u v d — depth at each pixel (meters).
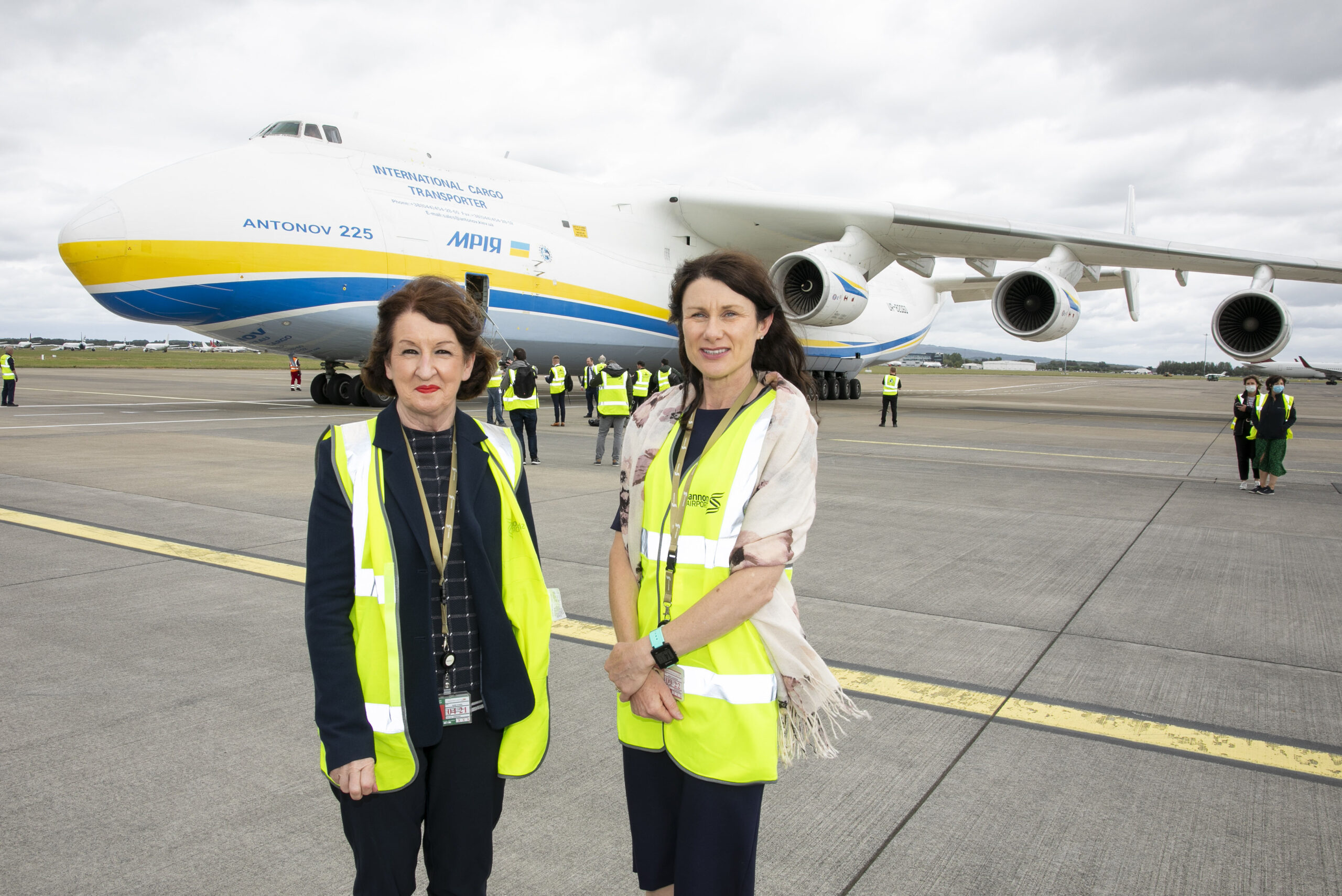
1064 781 2.85
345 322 15.96
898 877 2.31
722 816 1.68
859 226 18.23
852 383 29.89
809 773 2.89
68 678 3.58
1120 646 4.21
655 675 1.71
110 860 2.33
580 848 2.45
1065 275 17.73
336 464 1.68
